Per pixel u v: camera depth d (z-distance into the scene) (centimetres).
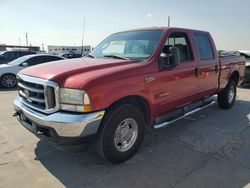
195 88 507
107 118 341
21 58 1198
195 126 540
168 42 441
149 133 494
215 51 578
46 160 383
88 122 313
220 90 625
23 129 509
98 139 343
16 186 318
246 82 1070
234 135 493
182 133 498
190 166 369
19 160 383
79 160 384
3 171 352
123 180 332
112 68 359
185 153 411
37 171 353
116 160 366
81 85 312
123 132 369
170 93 437
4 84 1103
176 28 466
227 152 417
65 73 333
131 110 365
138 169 359
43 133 340
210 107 698
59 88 321
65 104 320
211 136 486
